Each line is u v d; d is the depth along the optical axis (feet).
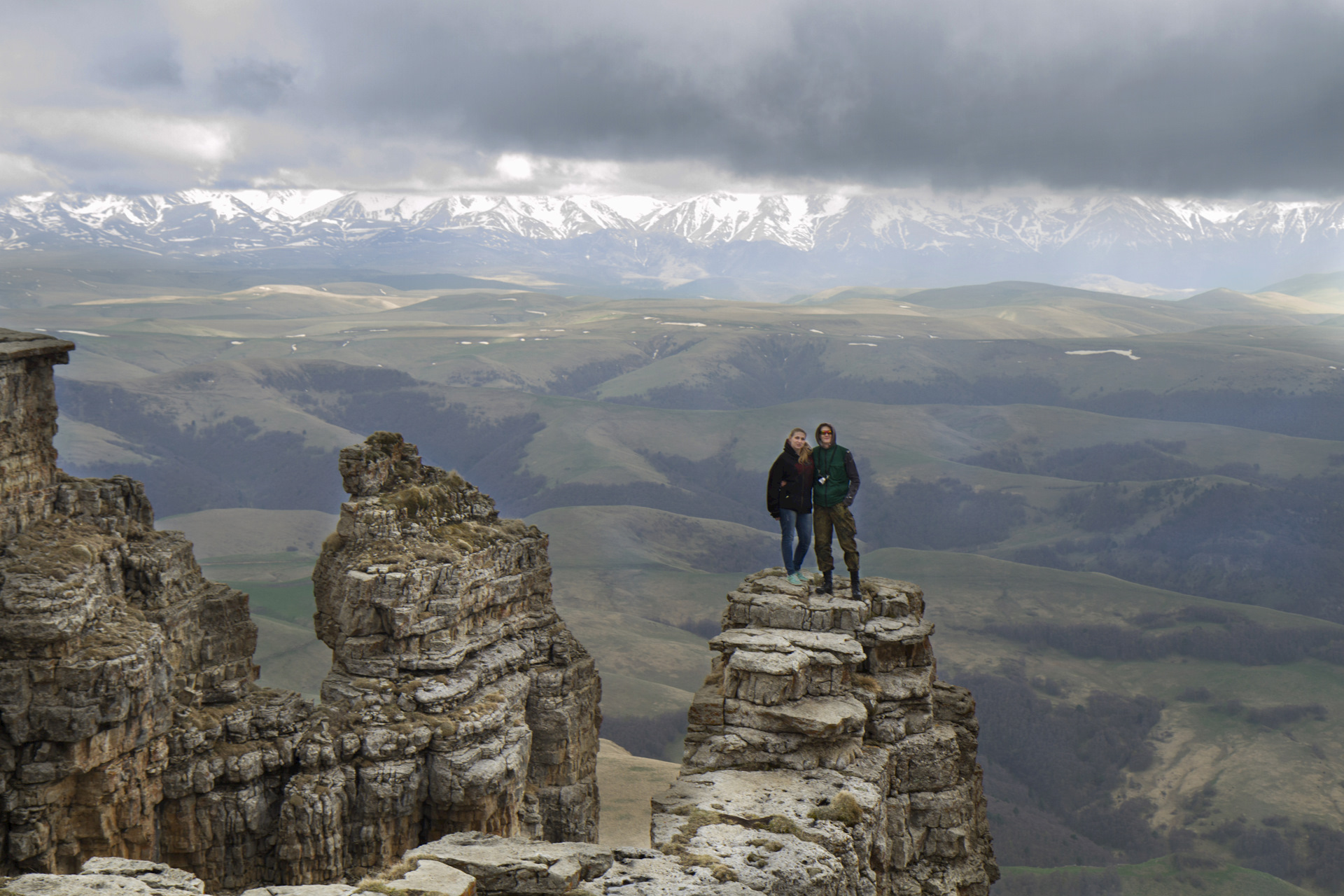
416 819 167.43
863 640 84.43
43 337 156.46
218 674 169.68
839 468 87.71
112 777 139.64
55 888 46.52
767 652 79.15
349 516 186.91
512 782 176.76
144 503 175.42
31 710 133.69
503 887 52.75
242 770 154.61
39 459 155.22
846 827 66.08
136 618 151.94
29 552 144.87
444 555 184.85
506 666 196.95
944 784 83.61
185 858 152.15
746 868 58.90
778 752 75.15
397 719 169.58
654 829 65.05
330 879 156.35
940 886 80.53
